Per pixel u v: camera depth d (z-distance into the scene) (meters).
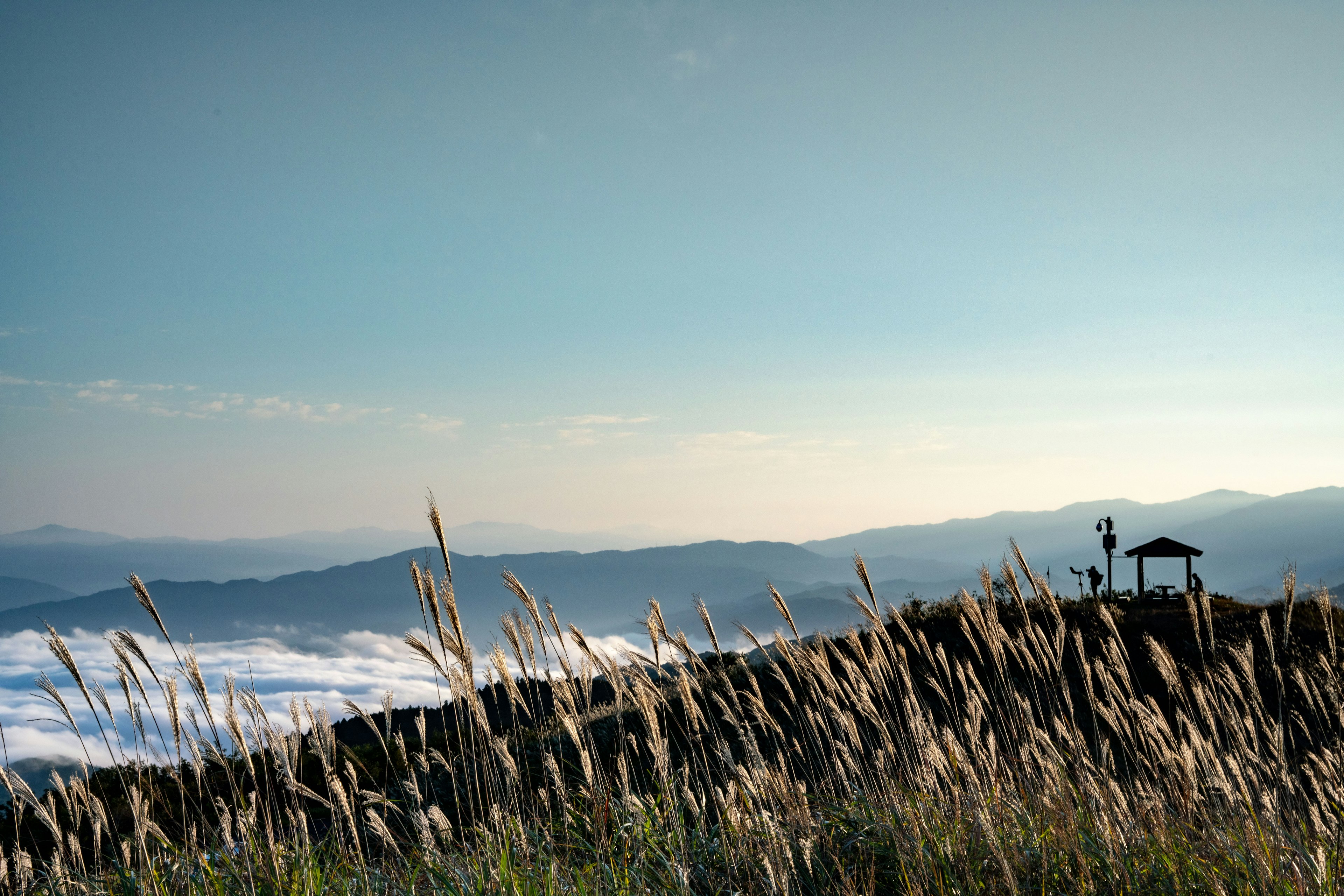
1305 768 5.84
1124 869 5.29
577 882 5.18
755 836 5.75
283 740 5.25
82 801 5.68
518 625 5.82
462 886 5.10
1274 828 5.20
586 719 6.14
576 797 6.26
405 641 5.35
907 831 5.79
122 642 4.80
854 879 5.43
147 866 5.05
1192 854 5.41
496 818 5.55
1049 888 5.30
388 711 5.95
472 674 5.46
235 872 5.06
